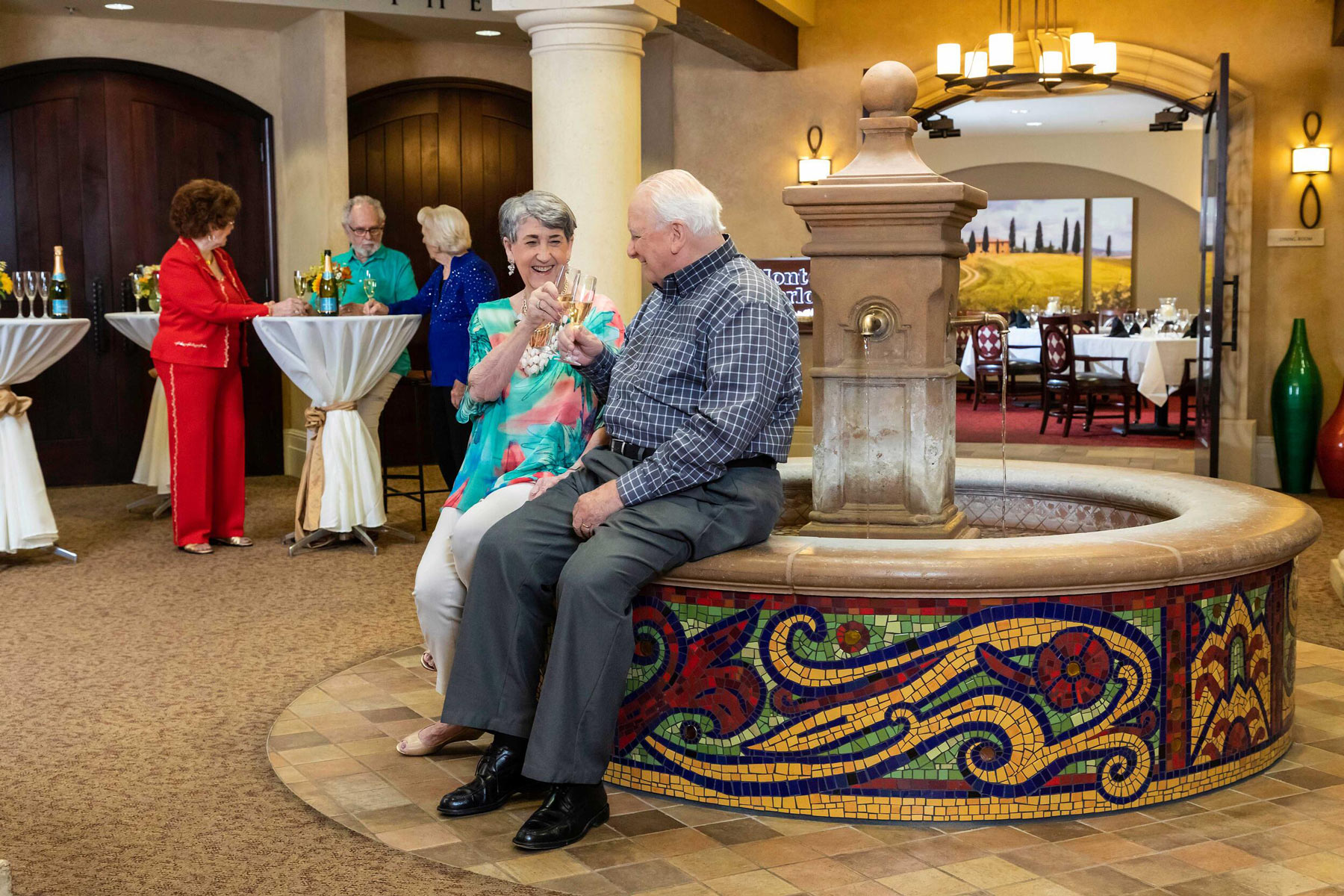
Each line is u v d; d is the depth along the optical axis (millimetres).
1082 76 7336
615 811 2785
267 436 8688
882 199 3160
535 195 3131
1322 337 7930
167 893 2363
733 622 2742
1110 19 8156
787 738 2729
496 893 2365
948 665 2648
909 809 2682
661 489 2668
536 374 3115
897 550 2705
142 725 3439
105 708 3594
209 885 2402
